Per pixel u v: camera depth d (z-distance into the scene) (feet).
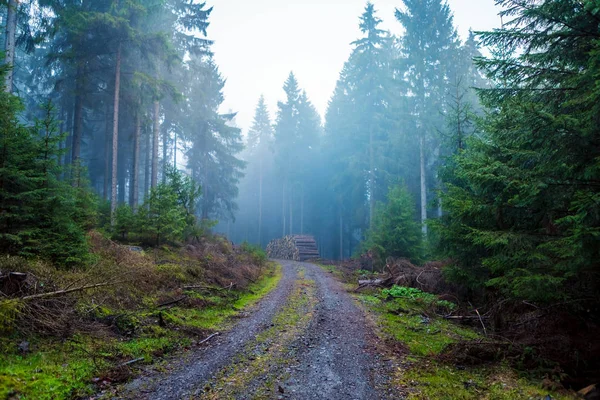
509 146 26.03
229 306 37.11
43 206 26.78
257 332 28.60
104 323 24.07
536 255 20.99
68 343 20.03
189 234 59.57
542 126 19.26
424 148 84.07
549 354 21.35
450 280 35.73
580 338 21.84
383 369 21.26
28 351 18.12
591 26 20.53
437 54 83.41
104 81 73.31
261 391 17.53
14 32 48.49
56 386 15.80
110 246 37.91
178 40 82.53
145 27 71.67
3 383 14.64
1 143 24.13
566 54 21.66
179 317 29.71
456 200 29.94
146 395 16.63
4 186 24.76
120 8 62.54
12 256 24.25
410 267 53.93
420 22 86.07
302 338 27.12
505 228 26.03
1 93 25.91
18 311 18.69
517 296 24.22
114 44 63.26
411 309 37.93
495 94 24.80
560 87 22.65
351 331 29.76
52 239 26.94
